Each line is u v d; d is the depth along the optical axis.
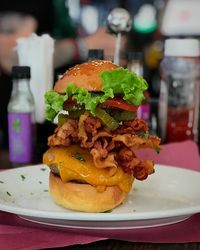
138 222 0.44
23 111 0.75
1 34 1.44
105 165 0.48
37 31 1.49
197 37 1.64
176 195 0.55
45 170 0.61
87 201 0.49
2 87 1.37
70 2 1.65
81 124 0.48
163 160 0.69
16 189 0.56
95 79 0.48
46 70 0.79
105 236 0.43
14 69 0.74
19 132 0.75
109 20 0.78
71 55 1.40
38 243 0.41
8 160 0.79
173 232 0.44
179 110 0.83
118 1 1.66
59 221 0.45
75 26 1.66
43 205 0.52
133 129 0.50
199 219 0.48
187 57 0.82
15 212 0.44
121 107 0.48
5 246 0.41
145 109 0.79
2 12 1.46
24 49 0.79
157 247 0.42
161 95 0.85
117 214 0.43
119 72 0.47
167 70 0.83
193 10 1.63
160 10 1.67
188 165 0.69
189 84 0.83
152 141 0.51
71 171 0.49
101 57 0.68
